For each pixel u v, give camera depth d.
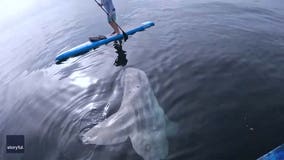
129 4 13.63
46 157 4.52
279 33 7.75
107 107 5.39
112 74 6.68
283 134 4.00
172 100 5.15
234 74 5.70
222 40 7.53
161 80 5.90
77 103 5.78
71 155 4.38
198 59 6.54
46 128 5.23
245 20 9.15
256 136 4.03
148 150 4.04
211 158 3.76
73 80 6.86
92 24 11.63
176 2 12.72
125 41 8.78
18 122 5.71
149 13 11.53
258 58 6.23
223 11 10.43
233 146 3.91
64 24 12.41
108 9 8.90
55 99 6.17
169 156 3.88
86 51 8.63
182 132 4.30
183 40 7.93
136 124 4.62
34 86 7.09
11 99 6.79
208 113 4.66
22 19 15.19
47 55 9.18
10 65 9.19
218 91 5.21
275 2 11.21
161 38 8.43
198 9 11.09
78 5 15.79
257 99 4.84
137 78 6.17
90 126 4.95
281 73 5.53
